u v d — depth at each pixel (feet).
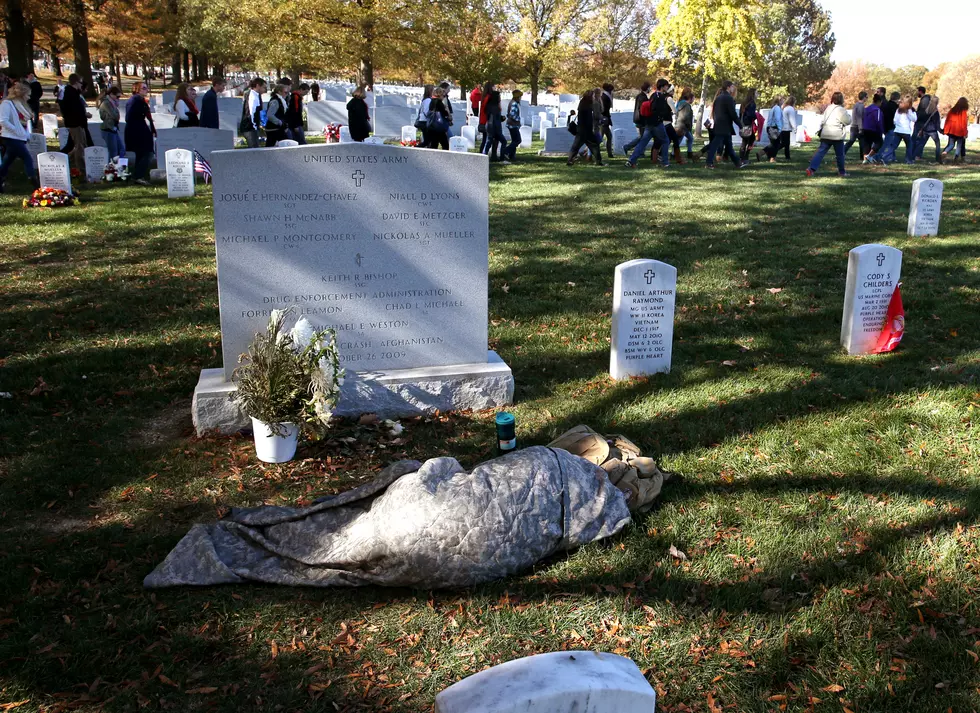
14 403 19.54
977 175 60.59
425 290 19.52
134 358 22.67
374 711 10.34
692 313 27.43
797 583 12.81
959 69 196.95
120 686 10.66
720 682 10.78
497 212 45.21
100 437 18.06
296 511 14.21
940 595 12.40
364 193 18.54
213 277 31.14
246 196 17.92
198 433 18.26
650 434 18.12
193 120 62.85
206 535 13.67
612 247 36.63
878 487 15.64
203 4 122.11
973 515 14.55
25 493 15.51
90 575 13.08
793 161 71.41
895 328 23.00
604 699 6.58
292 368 16.57
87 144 59.36
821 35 220.02
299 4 104.37
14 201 46.11
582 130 65.62
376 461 17.20
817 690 10.58
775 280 31.17
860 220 42.27
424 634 11.73
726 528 14.38
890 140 71.05
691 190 52.47
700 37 107.76
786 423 18.54
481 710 6.26
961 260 33.65
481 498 12.67
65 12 118.32
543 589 12.69
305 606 12.32
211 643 11.50
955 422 18.40
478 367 20.06
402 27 112.47
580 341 24.59
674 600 12.43
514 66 138.62
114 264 32.83
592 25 134.10
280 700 10.48
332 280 18.85
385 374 19.43
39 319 25.84
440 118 60.03
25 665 10.95
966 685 10.58
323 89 135.33
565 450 14.32
